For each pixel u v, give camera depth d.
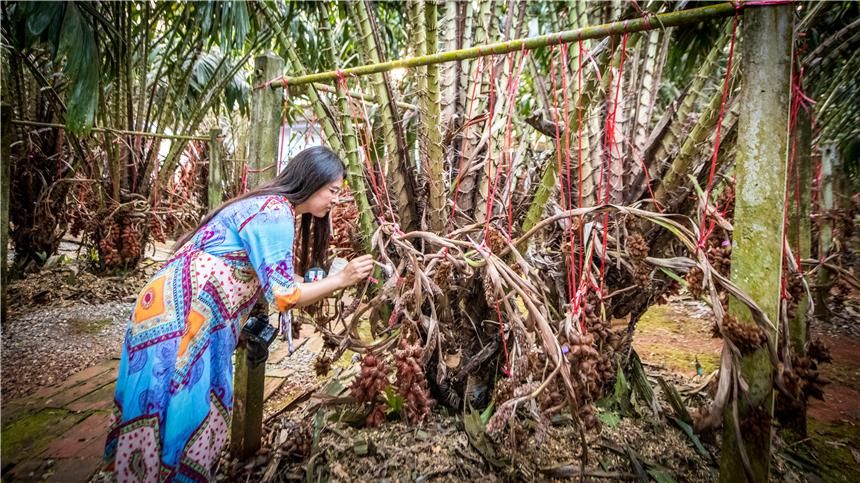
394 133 1.40
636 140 1.57
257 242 0.98
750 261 0.76
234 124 5.11
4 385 1.91
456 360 1.55
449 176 1.53
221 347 1.04
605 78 1.38
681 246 1.62
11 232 3.43
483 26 1.43
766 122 0.72
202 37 3.23
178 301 0.97
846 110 2.77
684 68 3.39
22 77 3.17
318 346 2.44
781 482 1.29
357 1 1.31
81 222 3.61
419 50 1.37
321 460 1.36
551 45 0.95
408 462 1.34
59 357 2.22
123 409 0.94
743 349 0.78
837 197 3.24
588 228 1.34
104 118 3.16
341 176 1.11
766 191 0.73
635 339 2.61
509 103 1.15
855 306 3.03
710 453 1.39
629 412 1.63
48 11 2.11
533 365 1.02
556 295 1.55
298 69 1.45
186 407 0.94
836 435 1.56
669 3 1.40
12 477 1.33
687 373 2.09
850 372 2.10
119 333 2.60
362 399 1.16
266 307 1.32
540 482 1.26
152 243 3.90
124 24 3.01
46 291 3.12
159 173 3.63
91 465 1.39
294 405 1.77
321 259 1.34
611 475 1.28
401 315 1.33
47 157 3.41
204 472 0.99
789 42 0.70
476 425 1.45
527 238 1.12
